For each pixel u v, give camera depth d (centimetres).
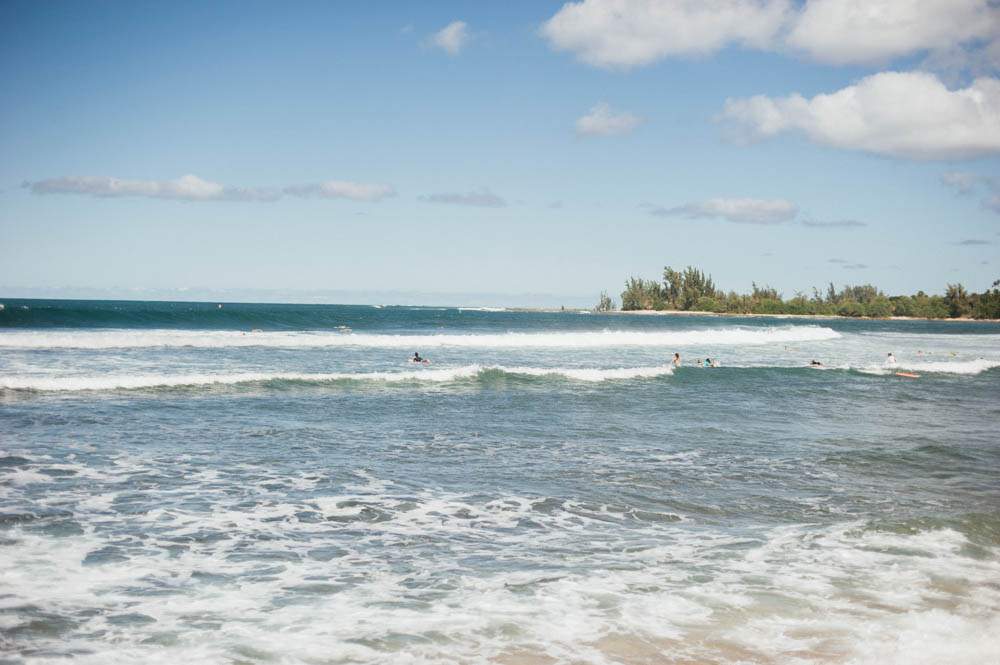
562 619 592
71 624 561
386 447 1362
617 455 1331
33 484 1009
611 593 654
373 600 629
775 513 956
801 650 538
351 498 990
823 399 2289
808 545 811
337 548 778
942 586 682
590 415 1833
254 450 1301
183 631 554
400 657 517
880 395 2433
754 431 1638
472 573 705
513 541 815
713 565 738
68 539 777
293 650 526
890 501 1027
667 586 673
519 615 599
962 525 896
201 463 1182
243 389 2177
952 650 540
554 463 1250
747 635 565
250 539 801
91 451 1248
